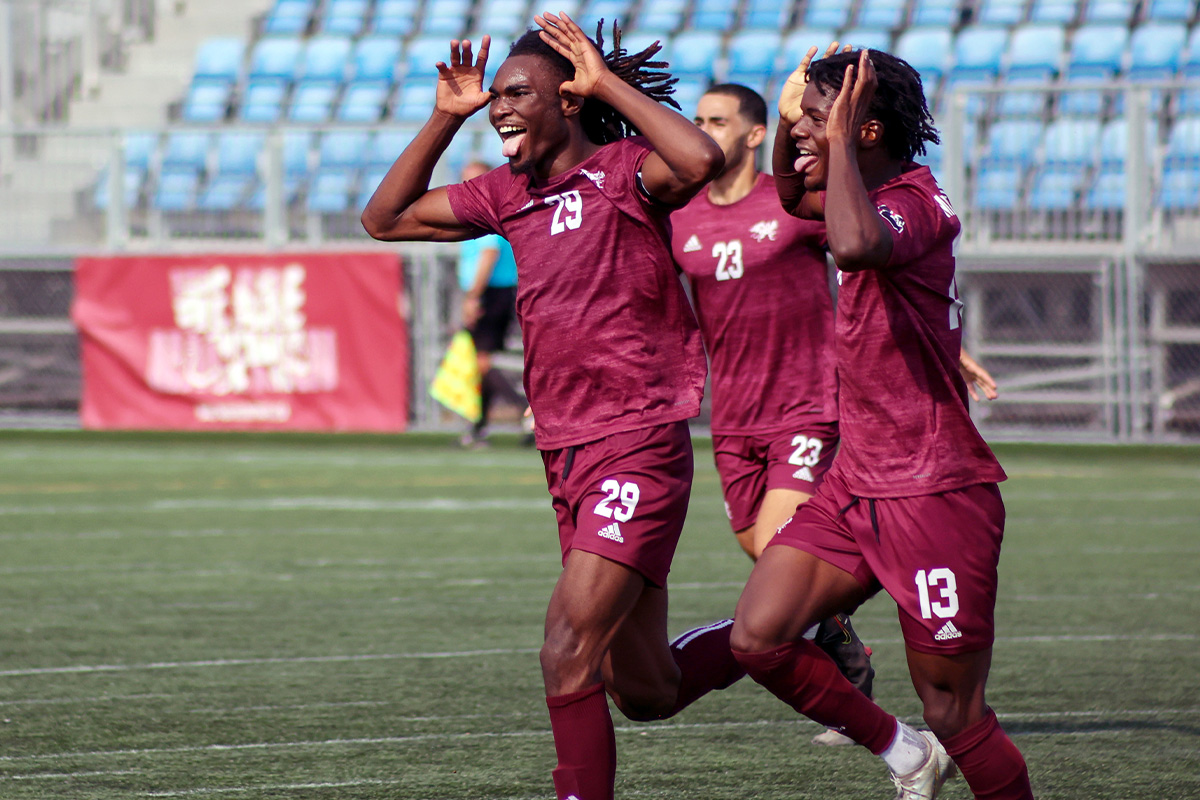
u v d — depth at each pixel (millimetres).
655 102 11422
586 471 11875
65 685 17625
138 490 36188
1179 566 25812
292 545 28328
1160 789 13344
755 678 11859
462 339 45344
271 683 17719
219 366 47156
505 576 25078
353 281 46281
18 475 38969
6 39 65312
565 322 11906
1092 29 59500
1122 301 44938
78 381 50719
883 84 11344
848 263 10477
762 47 61906
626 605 11617
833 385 17031
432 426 48031
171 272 47375
